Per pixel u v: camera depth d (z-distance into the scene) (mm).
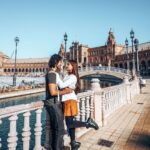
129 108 11594
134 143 5750
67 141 5309
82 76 61094
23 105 3809
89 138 6109
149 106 12336
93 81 7500
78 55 111562
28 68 126750
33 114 12523
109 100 9742
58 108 3965
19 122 13469
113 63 97500
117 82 56188
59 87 4109
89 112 6922
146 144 5668
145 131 6930
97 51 106625
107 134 6543
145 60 81438
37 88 36875
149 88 28062
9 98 29000
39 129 4234
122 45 102438
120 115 9633
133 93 18078
